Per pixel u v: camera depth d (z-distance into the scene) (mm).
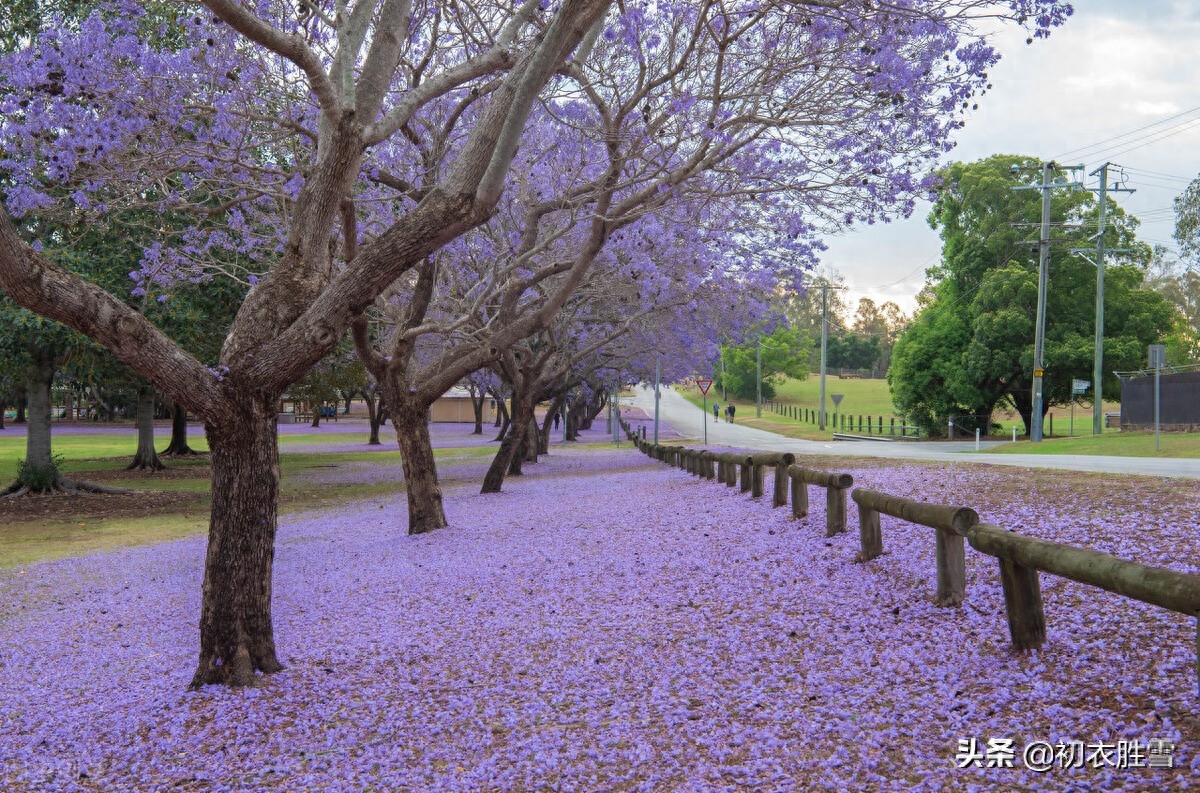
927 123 9359
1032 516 9141
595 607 8352
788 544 9844
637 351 26438
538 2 8719
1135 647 5180
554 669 6535
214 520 6879
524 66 6781
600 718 5406
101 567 13664
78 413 89562
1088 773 3881
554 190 13734
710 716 5234
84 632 9469
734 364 101438
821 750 4570
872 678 5516
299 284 7039
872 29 8523
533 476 26922
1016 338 43125
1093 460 20422
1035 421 36406
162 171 9938
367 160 11070
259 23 6211
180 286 18438
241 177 11602
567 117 12797
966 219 46656
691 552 10312
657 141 9789
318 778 4883
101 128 9453
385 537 15242
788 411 90625
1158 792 3604
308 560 13125
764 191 10250
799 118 9555
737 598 7984
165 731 5914
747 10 8258
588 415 63875
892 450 33938
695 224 11750
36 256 5965
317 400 32688
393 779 4762
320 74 6641
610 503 16562
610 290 16906
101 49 9531
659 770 4539
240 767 5164
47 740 5992
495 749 5070
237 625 6840
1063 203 43906
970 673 5336
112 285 18281
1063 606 6141
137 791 4930
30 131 9633
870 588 7512
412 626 8352
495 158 6500
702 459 19016
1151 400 36031
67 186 10273
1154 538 7535
